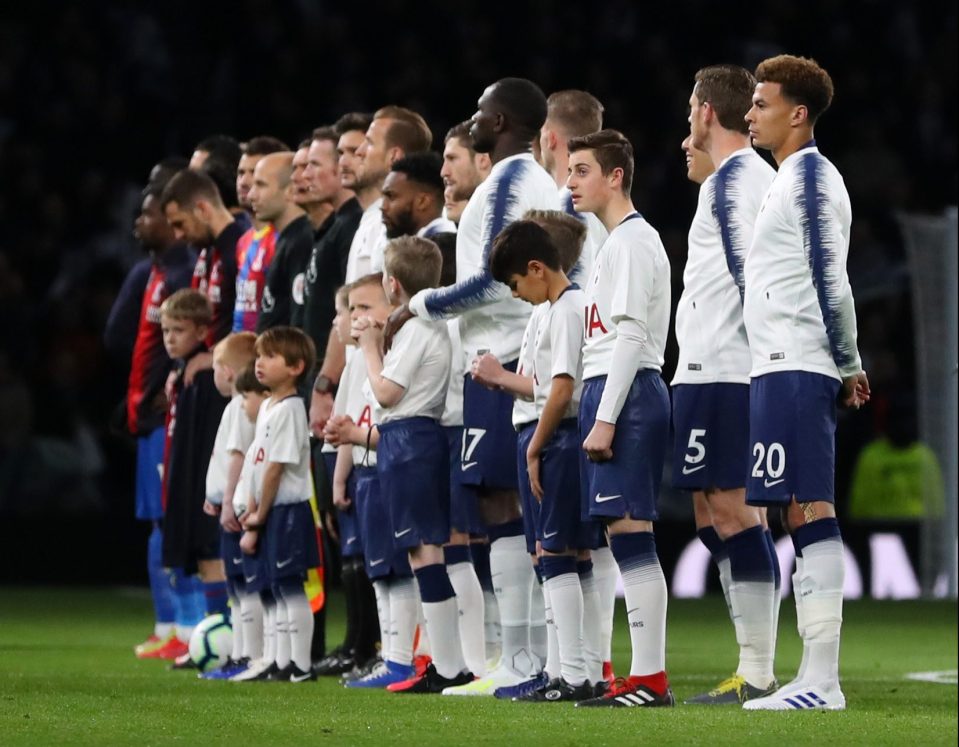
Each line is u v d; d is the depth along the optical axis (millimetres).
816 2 74250
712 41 73750
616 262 20672
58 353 59875
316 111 70312
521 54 72375
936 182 70938
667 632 40375
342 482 26734
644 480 20469
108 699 21828
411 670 24812
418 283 24125
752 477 20203
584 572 22297
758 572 21750
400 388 23609
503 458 23438
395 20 72938
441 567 23844
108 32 70562
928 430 52406
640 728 17984
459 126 25828
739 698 21641
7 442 56469
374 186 27922
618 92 70750
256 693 23203
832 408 20219
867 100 72500
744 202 21531
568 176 23266
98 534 56500
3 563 56188
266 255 30734
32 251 64062
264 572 26422
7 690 23438
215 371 28500
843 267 20188
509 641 23422
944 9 74688
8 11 70250
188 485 30094
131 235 64625
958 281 50188
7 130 68062
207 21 71438
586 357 20969
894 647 35781
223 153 34656
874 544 55625
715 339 21609
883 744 16859
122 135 68750
